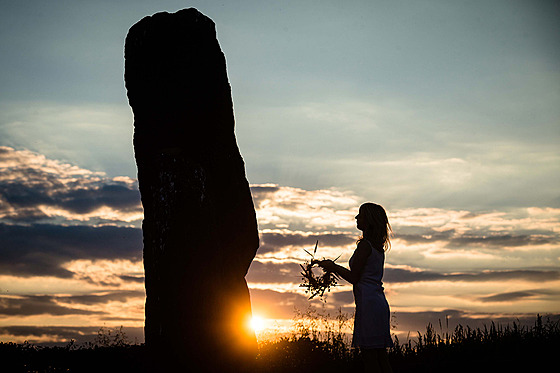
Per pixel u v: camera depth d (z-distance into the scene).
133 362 8.45
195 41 9.02
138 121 9.02
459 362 9.36
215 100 9.08
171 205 8.39
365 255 7.00
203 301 8.19
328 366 9.21
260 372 8.88
